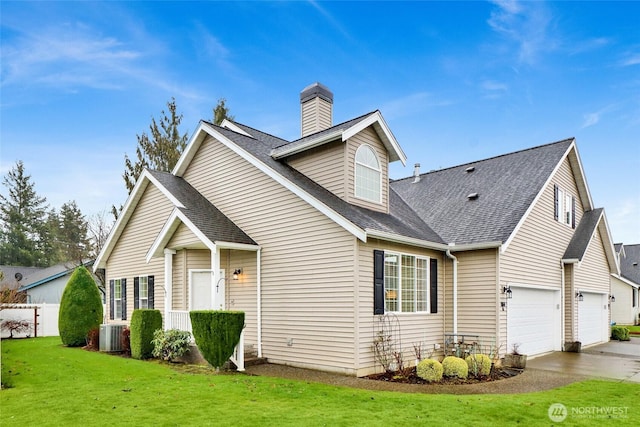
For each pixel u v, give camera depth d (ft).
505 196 48.96
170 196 45.24
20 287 100.73
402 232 38.70
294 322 37.42
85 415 21.31
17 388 27.25
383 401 24.57
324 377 32.53
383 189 44.34
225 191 45.37
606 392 28.22
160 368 34.63
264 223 40.91
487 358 34.83
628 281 108.27
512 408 23.38
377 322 35.40
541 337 49.73
